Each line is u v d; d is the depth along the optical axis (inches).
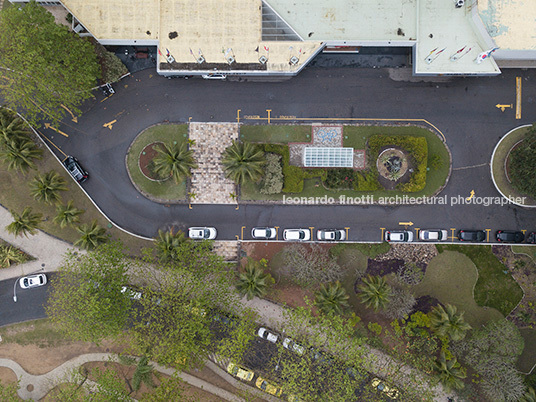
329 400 1814.7
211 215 2111.2
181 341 1761.8
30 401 1985.7
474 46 1987.0
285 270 2090.3
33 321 2101.4
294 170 2073.1
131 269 2086.6
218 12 1980.8
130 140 2110.0
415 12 1979.6
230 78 2098.9
